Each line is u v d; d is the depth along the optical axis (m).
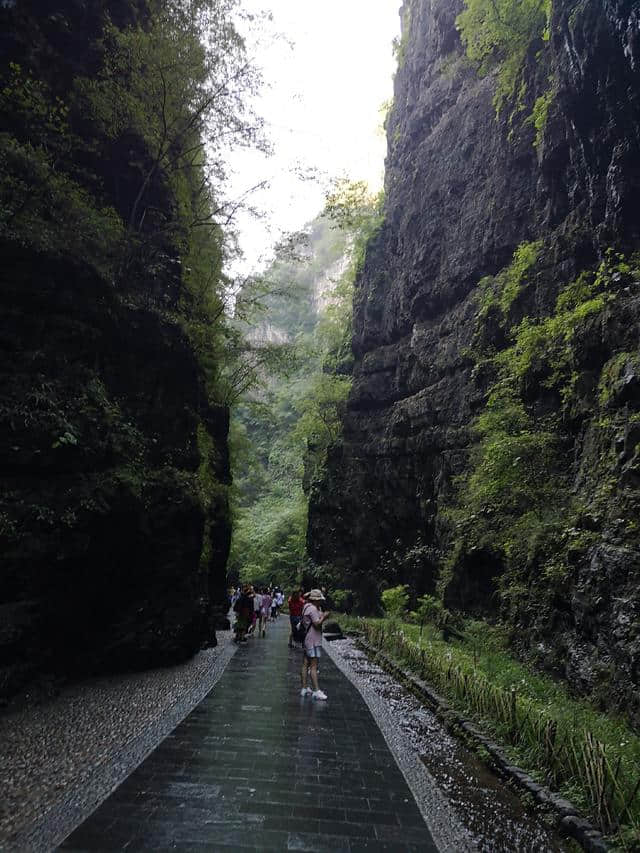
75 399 8.71
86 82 11.44
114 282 10.38
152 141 12.54
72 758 5.30
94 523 8.49
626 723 6.67
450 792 5.16
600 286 11.93
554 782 4.92
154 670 10.25
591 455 10.34
